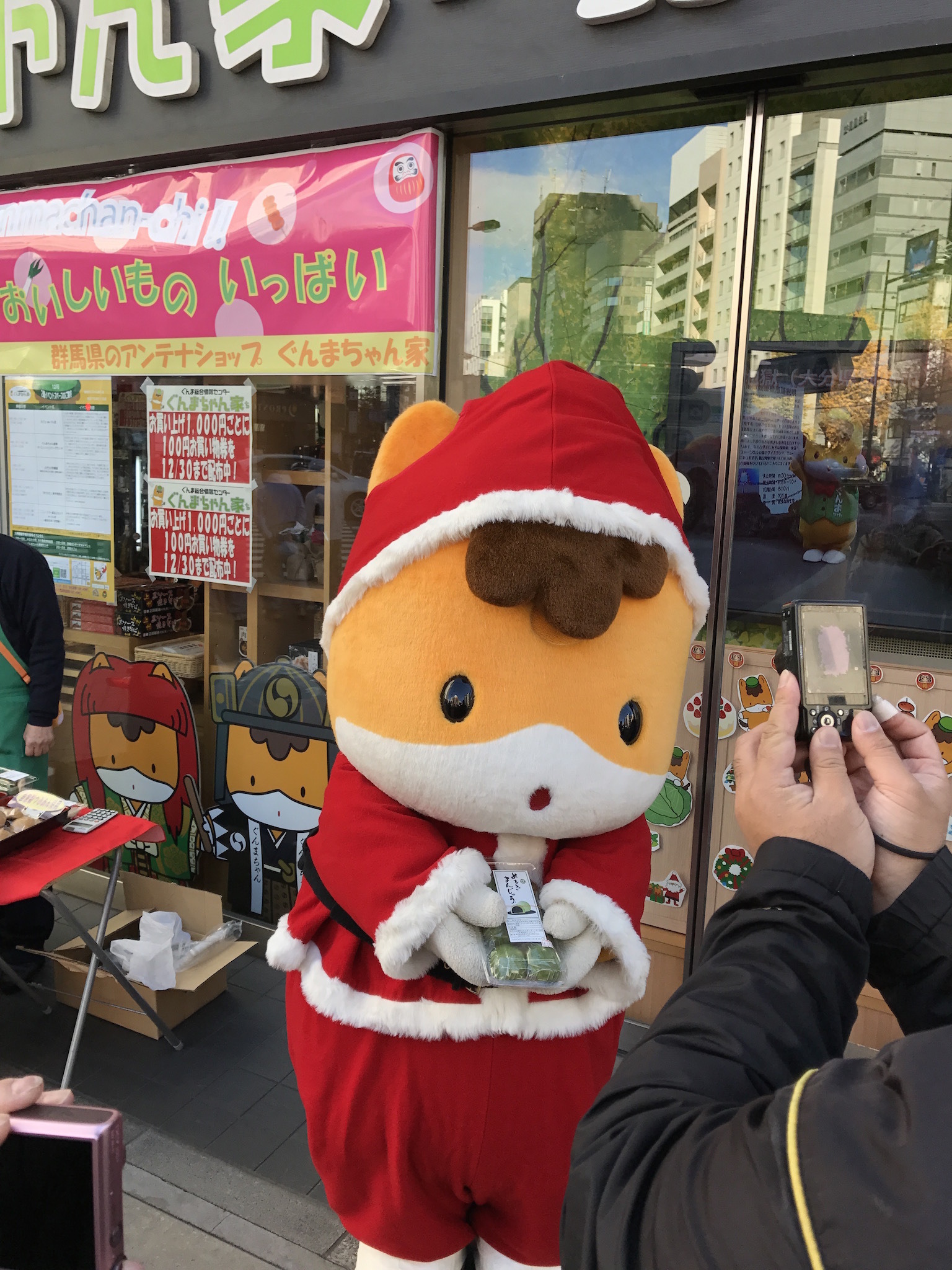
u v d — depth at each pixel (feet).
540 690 4.23
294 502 10.12
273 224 9.35
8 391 11.76
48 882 7.43
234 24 8.91
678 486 5.31
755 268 8.23
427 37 8.20
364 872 4.57
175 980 9.28
